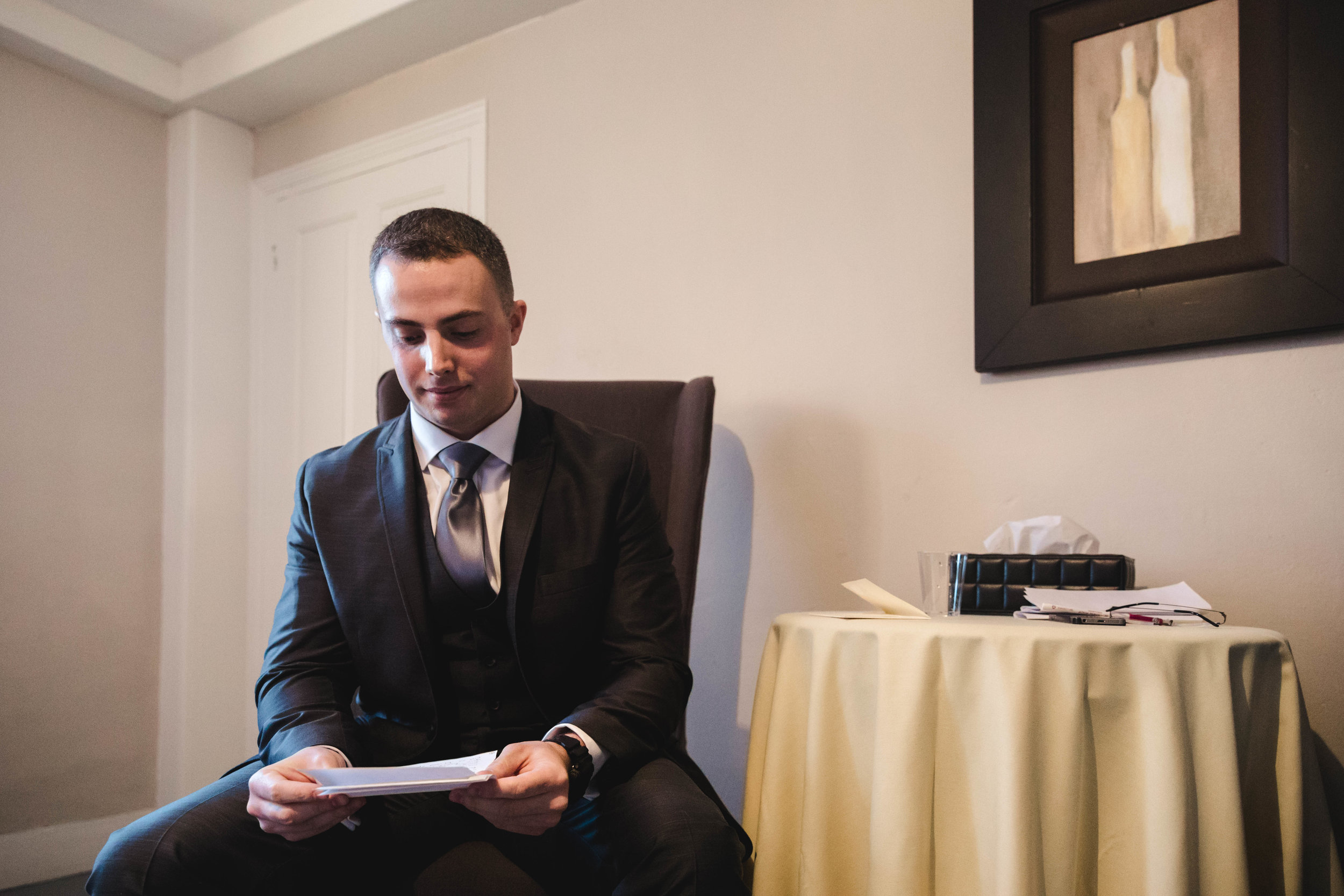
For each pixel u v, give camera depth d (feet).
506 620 3.83
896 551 6.02
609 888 3.32
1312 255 4.83
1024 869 3.28
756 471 6.60
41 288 8.70
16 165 8.61
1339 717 4.74
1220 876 3.33
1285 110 4.99
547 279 7.81
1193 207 5.24
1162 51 5.41
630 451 4.26
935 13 6.23
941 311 6.02
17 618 8.26
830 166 6.53
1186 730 3.39
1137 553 5.28
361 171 9.25
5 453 8.32
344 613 3.89
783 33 6.82
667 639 3.96
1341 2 4.88
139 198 9.57
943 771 3.56
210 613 9.31
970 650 3.55
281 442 9.57
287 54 8.68
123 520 9.14
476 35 8.40
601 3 7.76
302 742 3.38
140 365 9.43
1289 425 4.95
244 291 9.95
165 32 9.04
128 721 8.97
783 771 4.01
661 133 7.32
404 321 3.65
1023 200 5.68
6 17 8.22
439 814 3.59
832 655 3.83
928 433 5.99
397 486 3.93
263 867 3.19
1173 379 5.27
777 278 6.66
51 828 8.26
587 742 3.35
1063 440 5.56
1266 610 4.93
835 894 3.74
